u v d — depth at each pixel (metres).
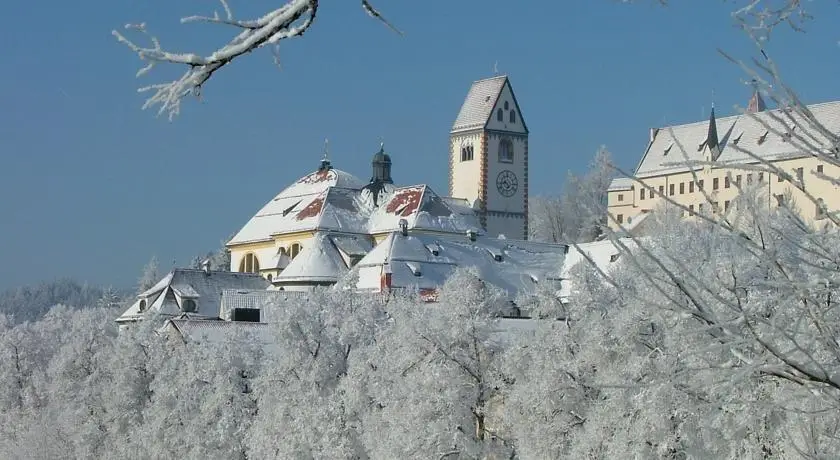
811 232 20.23
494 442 131.62
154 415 180.62
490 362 136.62
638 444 93.06
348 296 169.12
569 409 118.00
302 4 16.62
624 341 97.19
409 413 131.88
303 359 160.88
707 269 20.75
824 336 19.84
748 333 19.89
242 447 167.88
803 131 18.75
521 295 137.00
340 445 143.38
